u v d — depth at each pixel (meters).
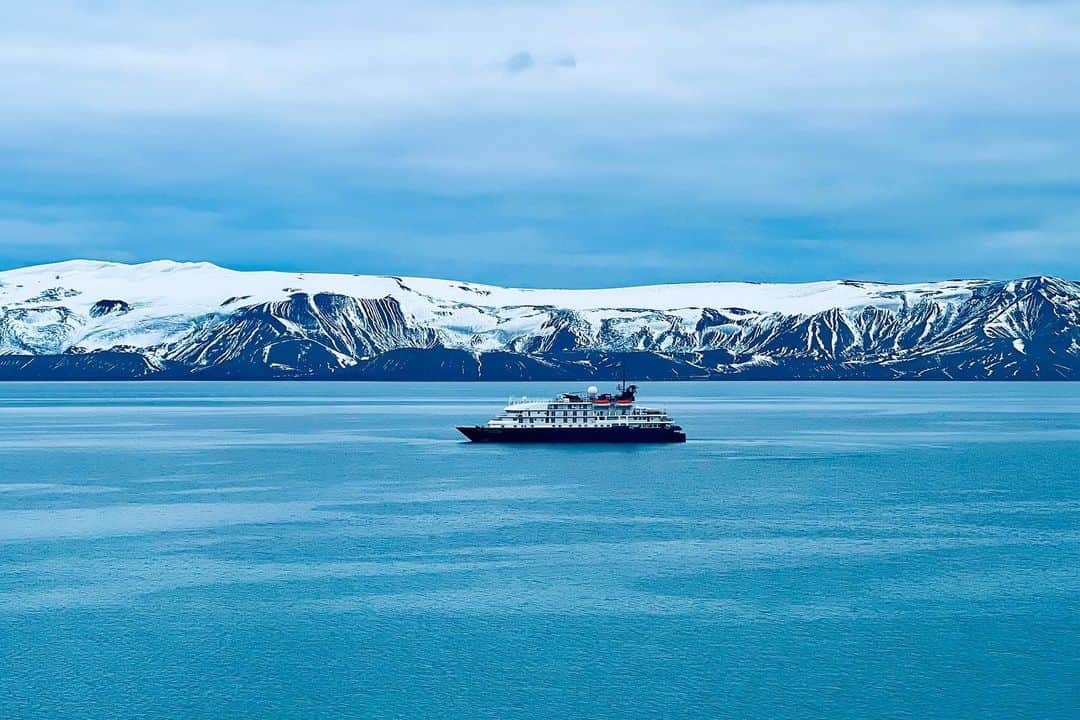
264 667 91.38
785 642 96.50
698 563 121.62
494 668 91.12
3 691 86.69
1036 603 106.88
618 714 82.88
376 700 85.25
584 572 117.75
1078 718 82.00
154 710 83.50
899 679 88.81
